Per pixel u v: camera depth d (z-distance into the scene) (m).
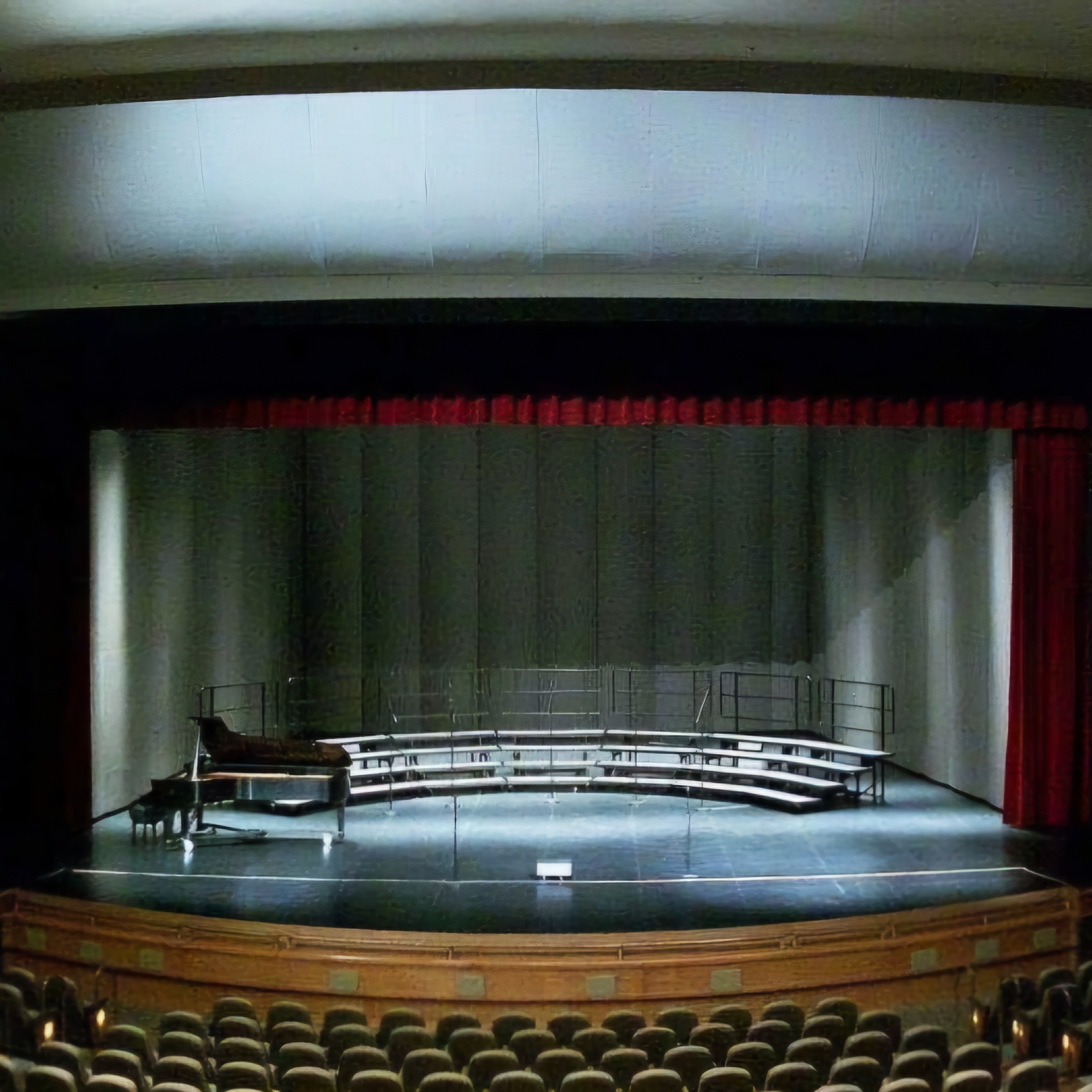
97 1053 6.47
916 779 11.15
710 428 13.04
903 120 7.09
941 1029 6.19
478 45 6.85
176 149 7.20
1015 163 7.32
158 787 8.88
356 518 12.70
